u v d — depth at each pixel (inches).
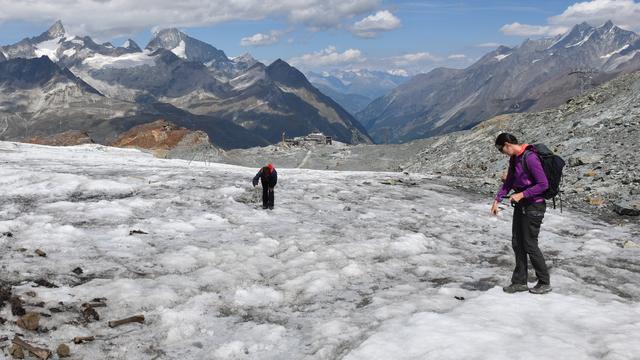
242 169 1270.9
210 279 348.8
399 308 284.4
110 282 334.3
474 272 378.6
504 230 567.8
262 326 273.1
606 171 878.4
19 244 409.4
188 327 270.7
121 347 250.7
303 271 372.8
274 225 538.0
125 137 3779.5
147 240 451.2
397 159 3575.3
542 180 285.9
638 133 1050.1
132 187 751.1
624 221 621.6
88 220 521.3
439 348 214.4
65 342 250.2
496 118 2373.3
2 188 711.1
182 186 776.9
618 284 353.4
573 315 255.6
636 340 213.8
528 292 299.4
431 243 475.2
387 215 617.9
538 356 199.5
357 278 359.3
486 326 237.9
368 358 217.0
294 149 4901.6
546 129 1690.5
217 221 545.6
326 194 763.4
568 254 442.3
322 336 256.8
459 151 2135.8
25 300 290.7
